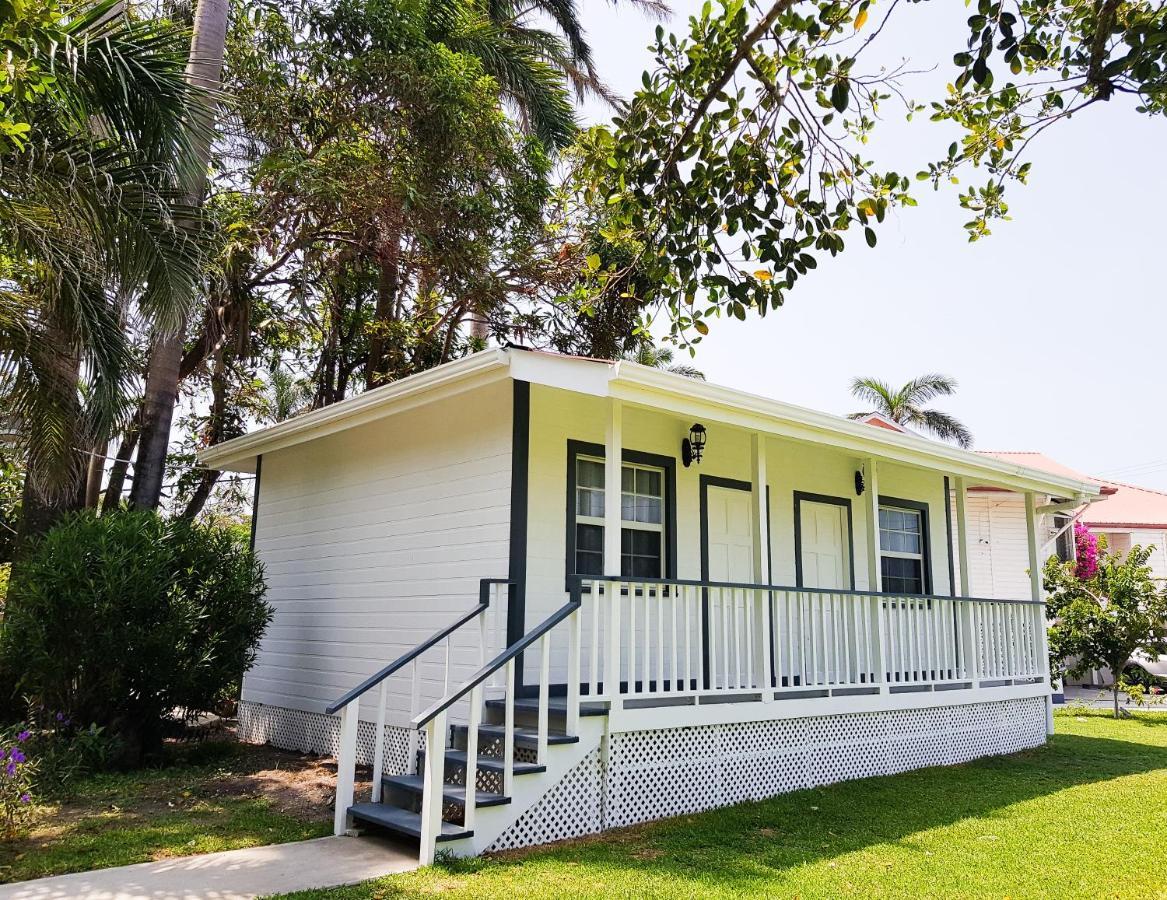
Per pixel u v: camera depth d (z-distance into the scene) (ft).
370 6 39.75
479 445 25.48
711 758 23.07
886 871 17.17
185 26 38.32
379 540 29.09
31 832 19.45
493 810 18.29
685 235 16.10
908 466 31.37
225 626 28.58
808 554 33.73
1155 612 46.52
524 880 15.96
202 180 29.48
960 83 12.64
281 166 36.88
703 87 15.43
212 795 23.63
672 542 28.43
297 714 32.04
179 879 15.90
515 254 45.16
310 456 33.91
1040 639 36.50
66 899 14.79
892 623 29.19
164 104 23.07
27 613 25.36
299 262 44.24
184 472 49.55
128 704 27.02
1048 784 26.91
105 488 44.42
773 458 33.06
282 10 39.93
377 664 28.17
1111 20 12.57
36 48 17.90
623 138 15.98
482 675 18.19
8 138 19.04
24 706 29.30
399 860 17.24
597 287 20.22
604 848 18.62
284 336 49.37
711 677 23.24
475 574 24.80
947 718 31.22
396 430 29.25
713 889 15.66
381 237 42.93
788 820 21.45
